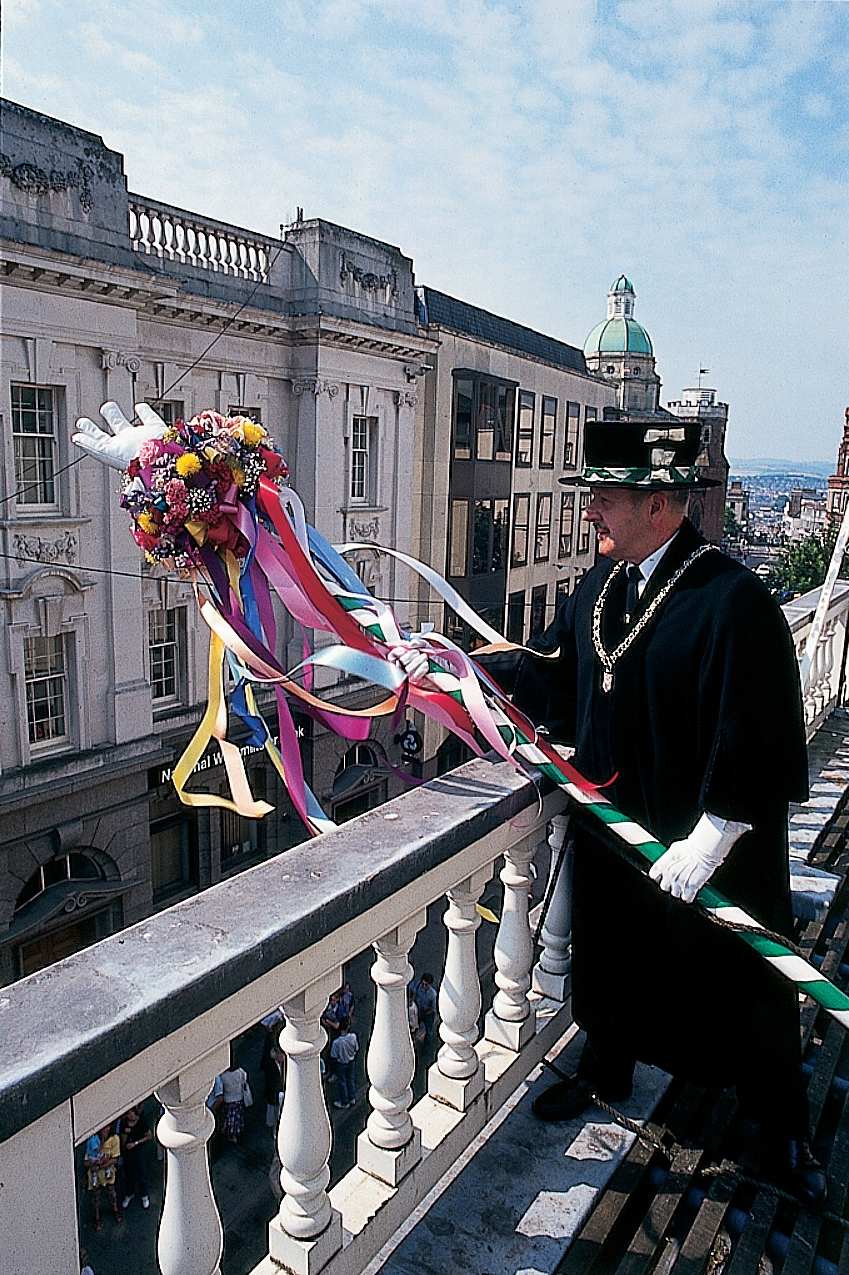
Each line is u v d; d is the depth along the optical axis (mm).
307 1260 1546
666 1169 2145
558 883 2424
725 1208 2010
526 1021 2246
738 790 1823
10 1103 992
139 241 11906
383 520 16672
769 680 1858
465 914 1983
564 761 2066
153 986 1182
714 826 1836
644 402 37938
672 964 2098
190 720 13070
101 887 12000
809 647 4121
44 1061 1027
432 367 17922
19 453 10516
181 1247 1368
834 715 5500
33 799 10836
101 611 11570
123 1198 8062
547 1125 2219
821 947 3035
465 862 1884
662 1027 2137
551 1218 1933
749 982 2020
